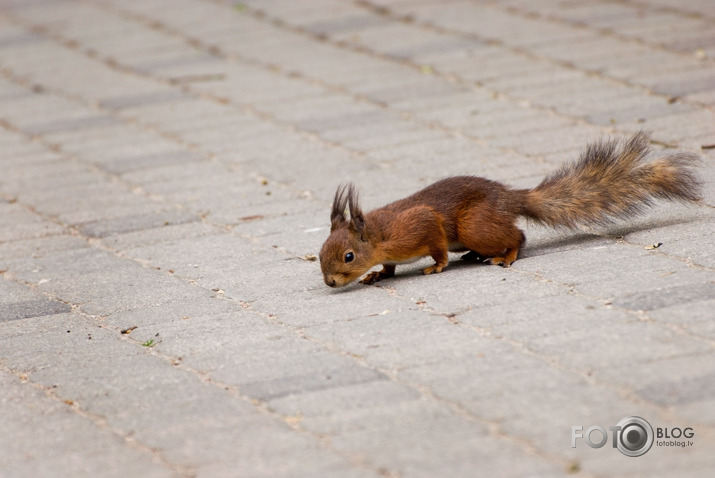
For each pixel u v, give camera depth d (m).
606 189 8.66
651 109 12.50
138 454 5.78
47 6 21.66
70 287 9.00
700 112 12.16
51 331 7.96
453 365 6.44
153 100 15.34
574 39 15.89
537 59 15.17
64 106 15.48
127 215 11.03
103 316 8.23
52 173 12.72
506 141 12.11
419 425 5.72
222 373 6.77
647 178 8.66
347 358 6.77
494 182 8.57
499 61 15.30
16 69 17.47
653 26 16.08
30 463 5.79
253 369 6.76
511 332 6.87
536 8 17.97
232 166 12.39
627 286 7.46
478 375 6.25
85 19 20.38
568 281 7.77
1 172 12.88
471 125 12.86
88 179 12.39
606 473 5.05
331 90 14.98
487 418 5.71
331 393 6.24
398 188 10.95
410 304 7.73
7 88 16.56
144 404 6.43
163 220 10.77
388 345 6.91
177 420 6.14
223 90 15.45
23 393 6.81
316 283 8.54
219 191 11.55
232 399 6.34
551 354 6.43
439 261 8.51
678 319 6.70
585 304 7.21
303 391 6.31
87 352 7.44
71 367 7.17
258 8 19.94
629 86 13.51
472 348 6.68
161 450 5.79
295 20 18.83
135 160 12.93
